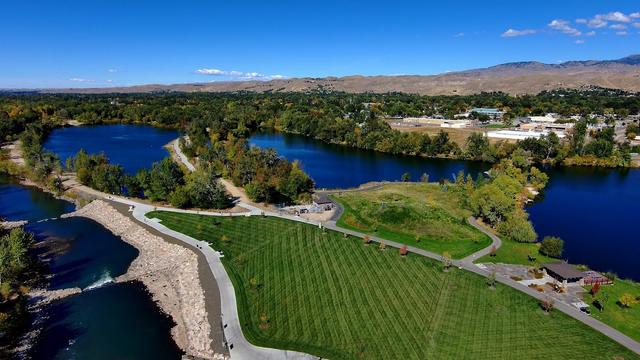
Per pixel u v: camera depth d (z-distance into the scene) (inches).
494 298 3233.3
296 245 4175.7
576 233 5064.0
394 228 4596.5
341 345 2709.2
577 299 3221.0
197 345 2755.9
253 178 6092.5
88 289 3491.6
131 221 4862.2
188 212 5132.9
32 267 3757.4
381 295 3272.6
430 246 4175.7
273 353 2650.1
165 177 5477.4
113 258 4062.5
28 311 3164.4
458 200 5698.8
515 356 2608.3
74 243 4399.6
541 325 2903.5
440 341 2741.1
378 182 7170.3
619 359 2571.4
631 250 4571.9
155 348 2775.6
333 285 3420.3
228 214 5064.0
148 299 3356.3
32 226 4849.9
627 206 6210.6
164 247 4210.1
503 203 4702.3
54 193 6122.1
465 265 3777.1
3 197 5989.2
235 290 3376.0
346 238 4338.1
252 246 4168.3
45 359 2667.3
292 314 3043.8
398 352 2642.7
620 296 3282.5
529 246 4244.6
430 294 3287.4
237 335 2824.8
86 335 2903.5
